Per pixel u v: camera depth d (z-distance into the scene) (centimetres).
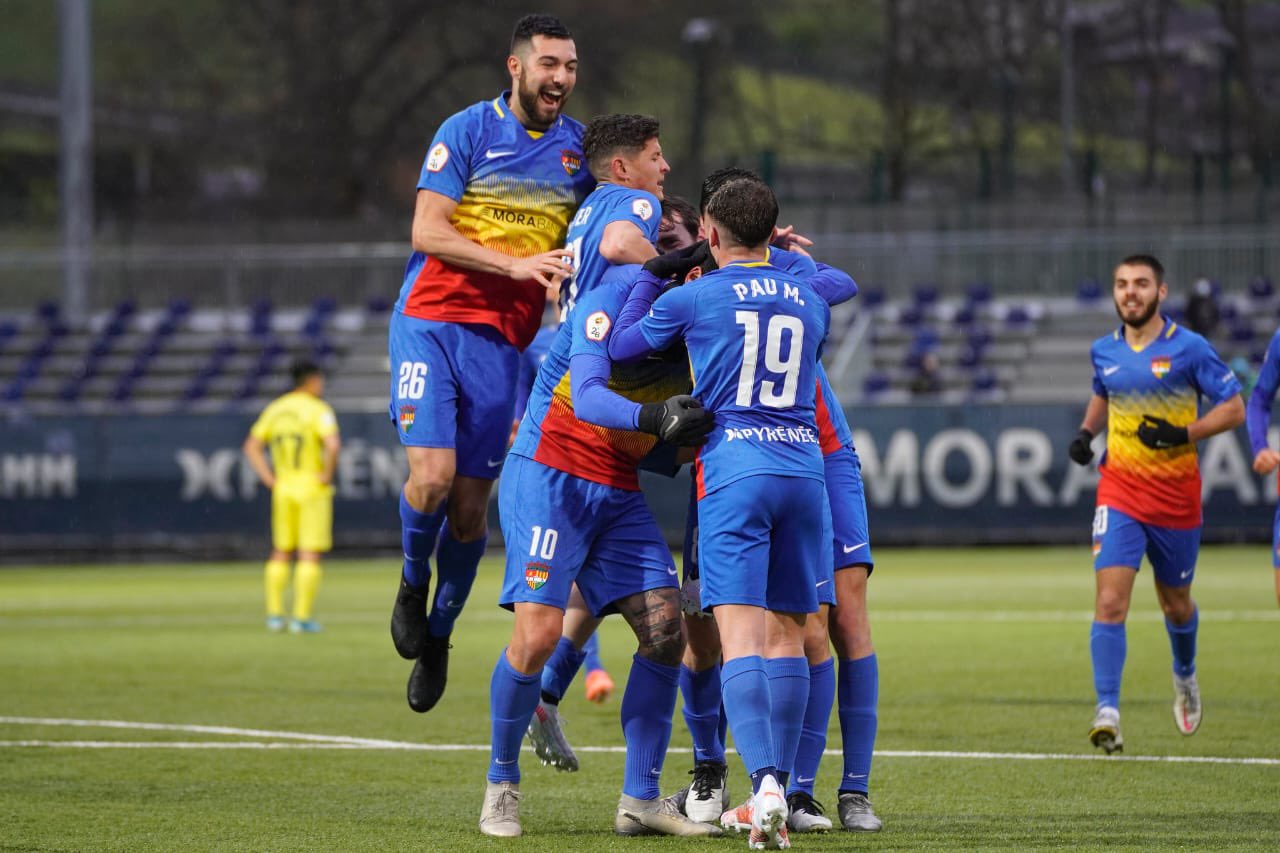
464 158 2230
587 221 2067
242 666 3791
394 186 15350
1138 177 13500
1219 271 9488
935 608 4969
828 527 1862
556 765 2314
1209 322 8606
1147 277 2631
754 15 16062
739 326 1780
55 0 16575
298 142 15262
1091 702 3044
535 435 1928
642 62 15425
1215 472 7069
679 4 15575
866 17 16038
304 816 2014
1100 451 7194
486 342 2273
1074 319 9494
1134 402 2617
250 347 10081
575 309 1894
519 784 2084
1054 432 7206
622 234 1981
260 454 4741
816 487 1803
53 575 7106
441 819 1992
